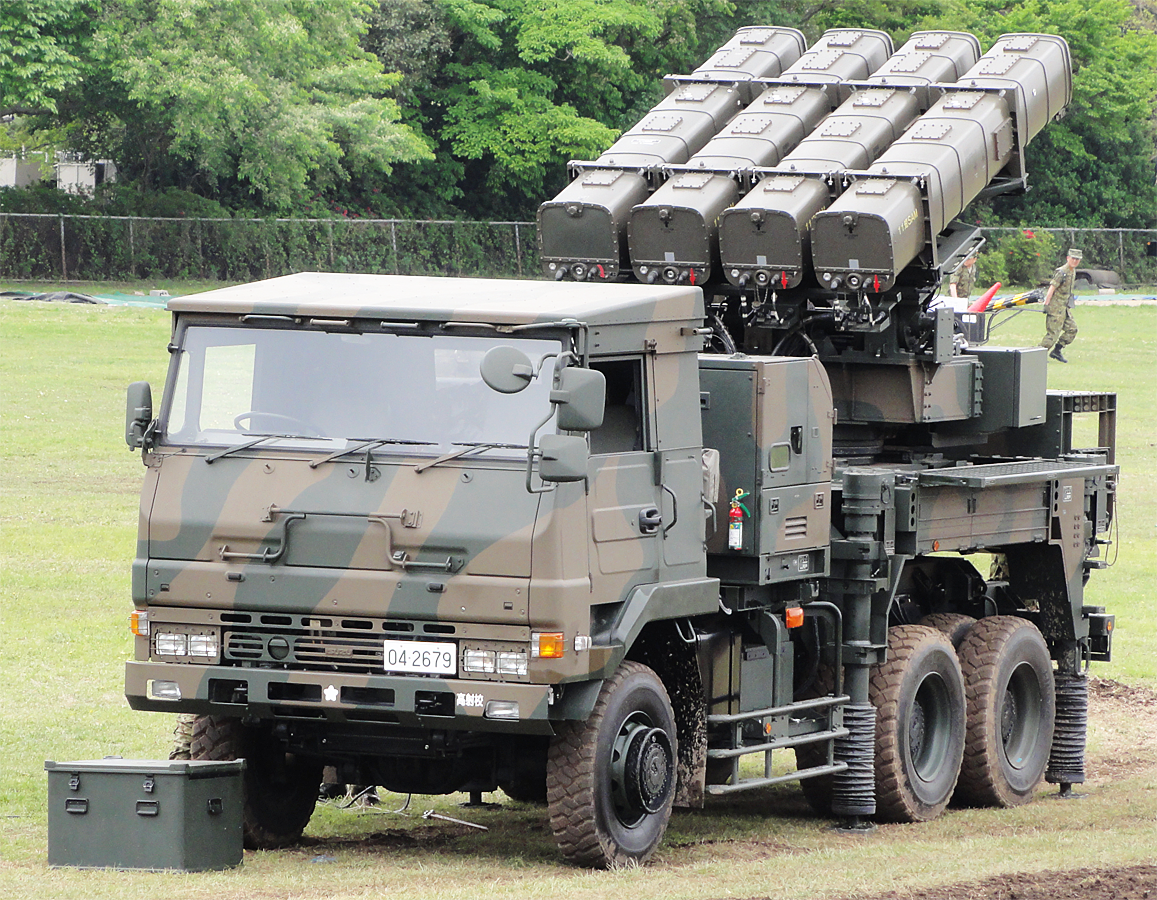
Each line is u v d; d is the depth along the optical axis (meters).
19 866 30.03
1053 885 29.64
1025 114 42.47
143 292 166.62
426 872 30.50
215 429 31.41
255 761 33.38
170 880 28.89
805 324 41.69
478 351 30.44
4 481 80.94
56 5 165.88
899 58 43.69
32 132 198.25
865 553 37.28
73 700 45.88
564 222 42.09
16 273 169.25
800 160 40.78
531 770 32.81
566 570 29.47
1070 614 44.12
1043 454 45.47
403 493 30.03
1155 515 83.19
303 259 184.88
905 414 41.56
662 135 43.31
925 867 31.41
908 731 38.25
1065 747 43.44
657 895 28.17
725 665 34.34
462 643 29.75
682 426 32.78
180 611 31.16
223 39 175.50
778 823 37.91
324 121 187.50
